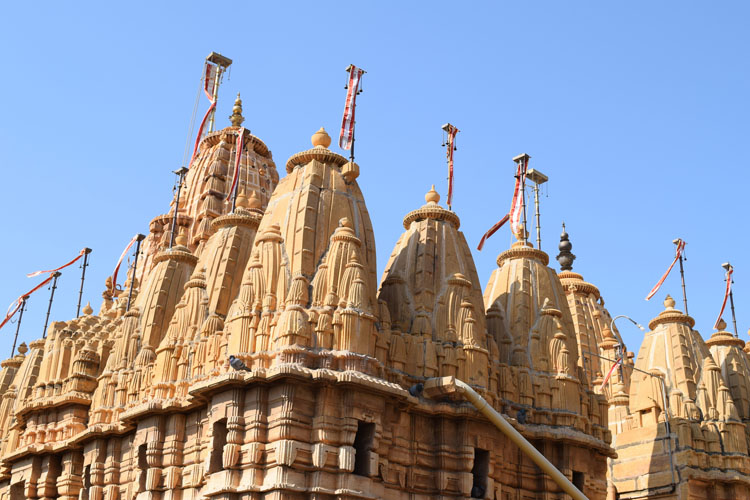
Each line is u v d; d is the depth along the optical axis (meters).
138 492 37.25
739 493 44.03
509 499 36.59
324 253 35.41
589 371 57.16
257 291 34.72
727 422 45.50
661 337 48.97
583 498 31.11
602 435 40.72
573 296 63.00
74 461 44.12
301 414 31.66
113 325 49.44
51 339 51.19
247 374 32.16
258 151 64.75
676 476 43.78
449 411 35.12
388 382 32.94
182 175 52.81
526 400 38.69
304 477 31.06
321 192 36.91
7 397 56.47
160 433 37.31
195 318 39.22
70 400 45.19
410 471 34.22
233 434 32.00
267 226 37.06
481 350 37.03
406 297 38.09
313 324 33.38
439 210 40.56
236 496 31.31
